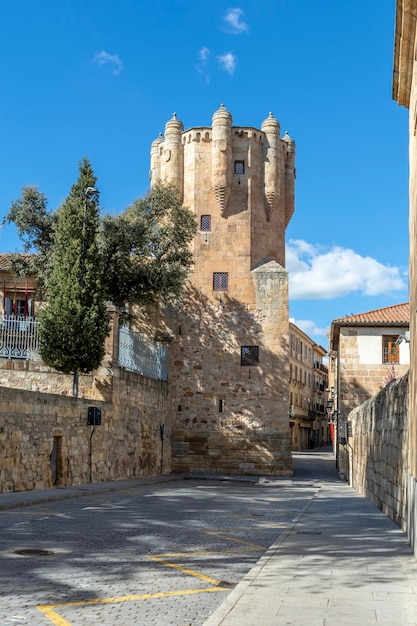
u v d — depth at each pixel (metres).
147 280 35.53
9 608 7.28
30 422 21.47
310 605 7.61
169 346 40.50
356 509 19.45
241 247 41.12
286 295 40.50
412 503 11.60
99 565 9.88
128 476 31.06
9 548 10.90
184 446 39.91
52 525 13.94
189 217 37.94
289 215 43.66
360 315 42.12
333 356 57.25
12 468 20.33
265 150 42.50
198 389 40.28
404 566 10.12
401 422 14.63
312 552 11.48
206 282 41.03
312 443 95.50
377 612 7.30
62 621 6.86
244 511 19.11
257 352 40.28
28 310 39.09
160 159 43.94
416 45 10.99
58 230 28.48
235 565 10.51
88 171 29.17
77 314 27.06
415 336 11.51
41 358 28.02
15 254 36.78
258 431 39.62
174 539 12.90
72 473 24.42
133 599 7.95
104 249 35.09
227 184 41.09
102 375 28.59
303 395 90.12
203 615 7.35
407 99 13.70
